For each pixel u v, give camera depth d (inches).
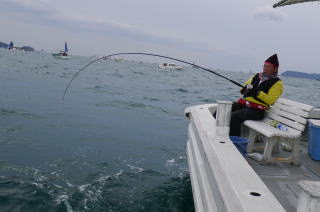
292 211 94.4
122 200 160.4
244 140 135.1
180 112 465.1
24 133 269.1
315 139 141.1
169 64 2987.2
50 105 422.9
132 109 455.5
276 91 148.3
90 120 346.3
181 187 178.7
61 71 1269.7
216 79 2003.0
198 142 126.8
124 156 230.2
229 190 71.2
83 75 1179.3
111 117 376.2
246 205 62.5
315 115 163.3
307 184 48.3
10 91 528.7
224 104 115.3
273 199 65.5
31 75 917.8
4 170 187.8
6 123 298.4
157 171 203.3
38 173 187.2
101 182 180.5
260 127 136.2
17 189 164.6
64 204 152.7
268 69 150.4
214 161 89.5
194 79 1754.4
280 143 158.7
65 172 191.9
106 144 257.4
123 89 763.4
